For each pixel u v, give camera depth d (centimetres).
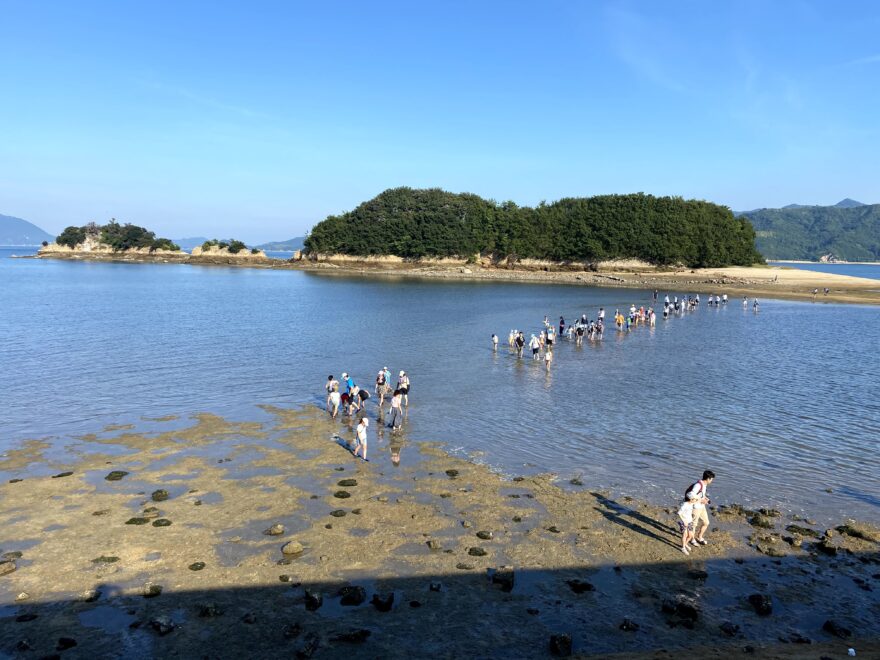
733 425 2525
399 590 1266
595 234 15362
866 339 5122
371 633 1118
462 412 2698
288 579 1295
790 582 1330
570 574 1346
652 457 2128
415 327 5622
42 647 1062
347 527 1541
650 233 14850
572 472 1975
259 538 1477
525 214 16662
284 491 1770
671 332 5600
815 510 1714
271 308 7175
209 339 4684
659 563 1402
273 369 3566
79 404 2725
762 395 3062
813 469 2025
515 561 1394
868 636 1131
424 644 1090
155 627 1115
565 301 8619
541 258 16275
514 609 1205
